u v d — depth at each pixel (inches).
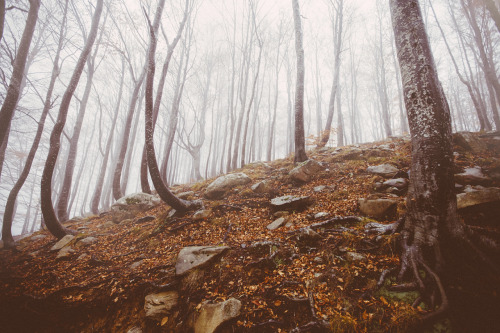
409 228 158.9
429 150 150.2
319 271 162.4
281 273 169.5
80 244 303.6
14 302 204.8
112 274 220.5
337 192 275.9
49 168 313.6
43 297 201.5
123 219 391.5
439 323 114.0
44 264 266.1
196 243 241.9
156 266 211.8
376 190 255.3
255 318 143.6
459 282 129.5
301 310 141.0
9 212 349.7
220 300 160.9
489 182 213.8
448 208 144.6
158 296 178.9
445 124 151.3
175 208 319.0
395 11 183.0
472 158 274.4
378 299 133.7
